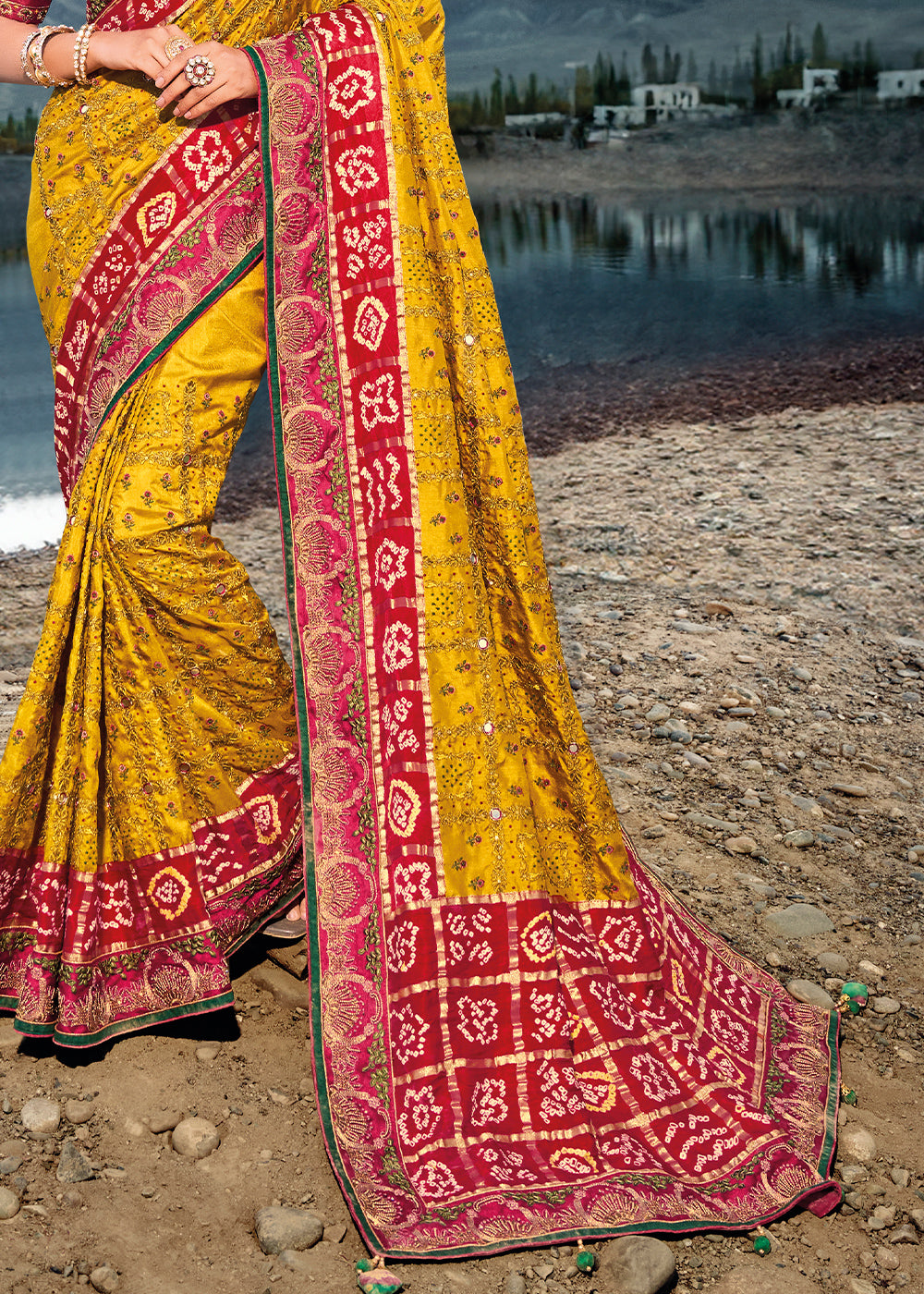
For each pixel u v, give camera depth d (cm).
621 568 580
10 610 529
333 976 235
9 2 245
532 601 251
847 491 698
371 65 238
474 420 247
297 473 242
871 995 292
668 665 472
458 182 243
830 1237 220
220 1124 235
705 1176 226
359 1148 223
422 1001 240
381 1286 198
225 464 251
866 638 504
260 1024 266
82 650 239
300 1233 207
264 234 240
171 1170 222
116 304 243
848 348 1118
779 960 301
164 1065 250
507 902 248
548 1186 220
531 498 251
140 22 244
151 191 242
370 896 240
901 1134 247
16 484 736
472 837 248
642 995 257
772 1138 234
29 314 1205
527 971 247
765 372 1037
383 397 242
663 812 369
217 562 247
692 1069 246
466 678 248
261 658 258
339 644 243
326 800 240
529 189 2772
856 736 425
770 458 777
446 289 244
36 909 244
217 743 261
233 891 266
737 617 522
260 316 249
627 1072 242
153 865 251
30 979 240
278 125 234
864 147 2861
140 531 238
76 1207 210
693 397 964
